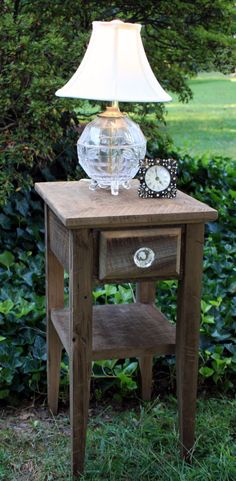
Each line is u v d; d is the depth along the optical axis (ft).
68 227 5.37
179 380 6.22
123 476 6.23
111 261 5.56
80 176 11.43
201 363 7.79
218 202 12.09
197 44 12.71
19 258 9.87
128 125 6.07
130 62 5.68
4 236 10.60
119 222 5.45
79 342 5.81
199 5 12.41
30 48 9.93
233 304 8.66
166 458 6.48
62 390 7.51
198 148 20.22
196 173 13.12
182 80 13.12
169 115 25.17
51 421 7.20
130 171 6.09
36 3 11.40
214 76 30.48
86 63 5.81
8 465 6.44
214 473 6.20
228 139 21.49
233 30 13.17
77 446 6.09
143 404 7.54
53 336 7.02
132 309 7.11
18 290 8.89
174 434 6.77
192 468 6.28
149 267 5.69
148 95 5.62
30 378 7.55
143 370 7.44
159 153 13.29
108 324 6.64
